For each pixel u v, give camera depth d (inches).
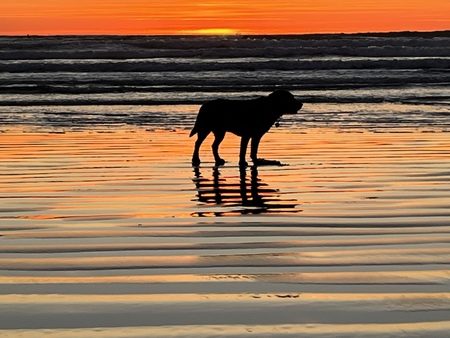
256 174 437.1
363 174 428.5
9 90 1056.2
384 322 172.6
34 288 199.8
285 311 180.2
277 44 1800.0
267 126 488.1
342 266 220.8
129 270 217.9
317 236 265.6
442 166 454.0
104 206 335.3
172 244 253.8
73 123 730.2
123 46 1780.3
